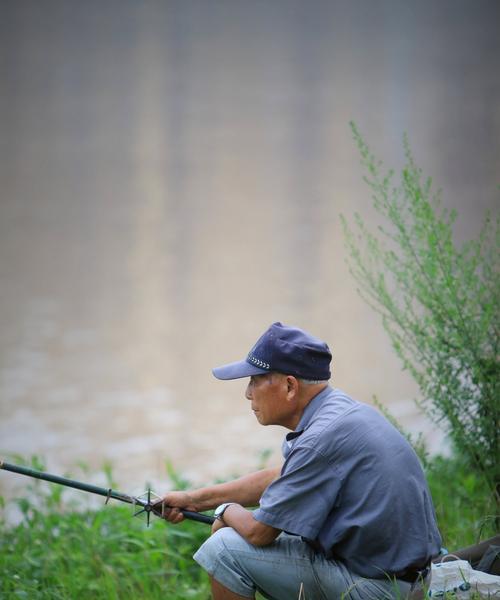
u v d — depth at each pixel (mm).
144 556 15828
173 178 89625
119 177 90188
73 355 41188
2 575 15062
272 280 52688
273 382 11242
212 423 32031
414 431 27188
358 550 10766
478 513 16141
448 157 85125
